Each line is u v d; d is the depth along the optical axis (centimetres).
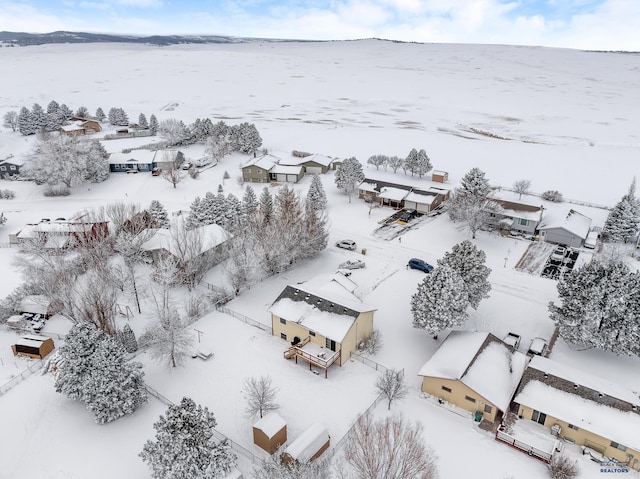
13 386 3666
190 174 9262
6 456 3041
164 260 5069
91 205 7781
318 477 2638
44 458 3031
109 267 4944
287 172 8938
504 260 5797
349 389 3653
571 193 8625
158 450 2666
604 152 11762
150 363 3969
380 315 4681
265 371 3856
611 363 3956
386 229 6831
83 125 13300
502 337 4372
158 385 3709
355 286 4822
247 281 5062
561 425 3166
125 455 3055
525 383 3422
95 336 3444
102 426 3309
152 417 3400
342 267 5625
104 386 3241
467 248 4462
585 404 3186
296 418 3356
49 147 8231
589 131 15362
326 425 3294
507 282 5281
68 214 7312
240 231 5841
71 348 3388
